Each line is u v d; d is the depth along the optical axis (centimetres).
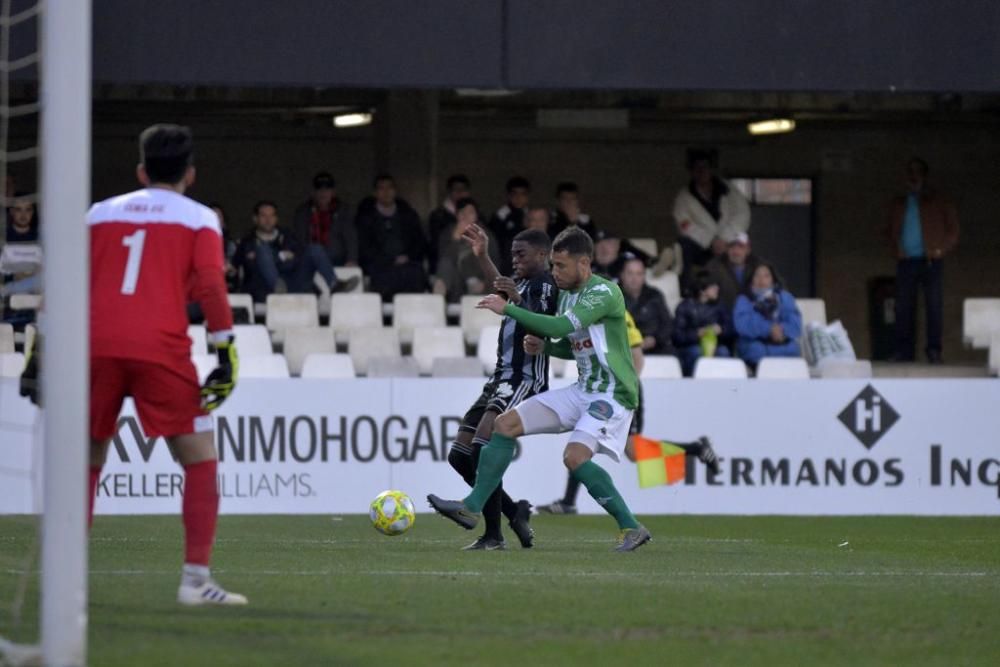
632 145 8888
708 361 5350
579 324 3058
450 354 5831
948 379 4866
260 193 8625
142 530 3853
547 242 3272
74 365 1828
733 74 5725
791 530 4259
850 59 5756
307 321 5991
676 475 4772
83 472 1817
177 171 2198
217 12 5525
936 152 9038
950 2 5778
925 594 2514
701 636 2058
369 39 5594
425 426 4662
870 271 9044
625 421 3178
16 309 5216
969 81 5788
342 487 4625
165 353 2134
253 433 4591
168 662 1808
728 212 6550
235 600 2228
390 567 2812
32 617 2170
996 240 9050
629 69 5688
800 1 5731
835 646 2012
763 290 5784
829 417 4831
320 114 8419
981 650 2006
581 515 4747
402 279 6275
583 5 5669
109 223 2156
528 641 1989
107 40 5466
